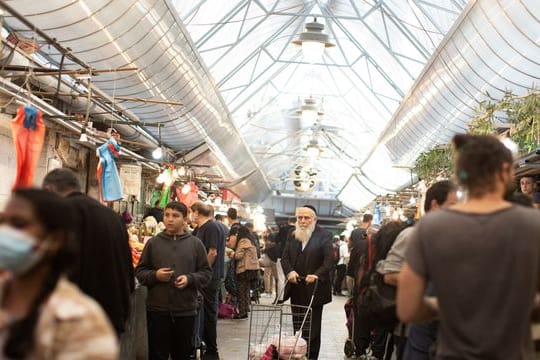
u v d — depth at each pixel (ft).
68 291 7.49
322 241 25.63
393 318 16.08
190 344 21.11
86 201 15.08
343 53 61.36
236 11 44.78
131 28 27.73
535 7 24.18
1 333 7.20
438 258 9.12
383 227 18.24
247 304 40.01
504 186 9.39
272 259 47.96
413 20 42.63
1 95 20.65
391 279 14.94
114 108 32.91
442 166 38.96
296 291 25.54
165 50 33.35
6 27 22.70
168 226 20.93
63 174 15.05
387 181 77.56
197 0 39.37
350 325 29.86
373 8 46.52
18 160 16.79
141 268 20.94
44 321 7.23
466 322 8.99
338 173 138.00
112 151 24.52
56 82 26.43
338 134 91.61
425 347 14.64
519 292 8.90
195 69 40.83
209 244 26.68
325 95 76.43
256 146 98.02
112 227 15.42
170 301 20.56
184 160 52.65
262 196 136.36
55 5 21.80
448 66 36.60
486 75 32.09
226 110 58.39
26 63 23.29
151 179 50.03
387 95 60.39
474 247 8.98
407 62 49.67
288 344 23.08
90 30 24.88
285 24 55.21
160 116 40.40
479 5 28.91
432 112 43.42
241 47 53.36
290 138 106.42
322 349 31.58
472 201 9.36
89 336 7.29
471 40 31.53
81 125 26.48
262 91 71.87
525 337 9.04
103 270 15.12
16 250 6.95
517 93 30.40
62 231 7.37
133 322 21.90
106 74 30.01
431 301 9.85
